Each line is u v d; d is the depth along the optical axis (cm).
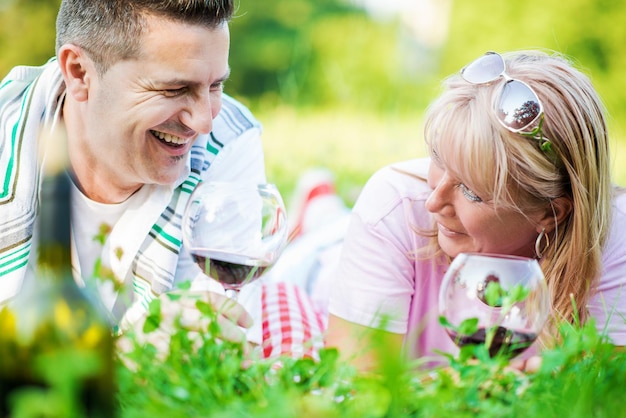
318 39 1360
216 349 117
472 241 187
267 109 841
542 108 173
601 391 115
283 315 228
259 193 163
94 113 195
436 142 178
